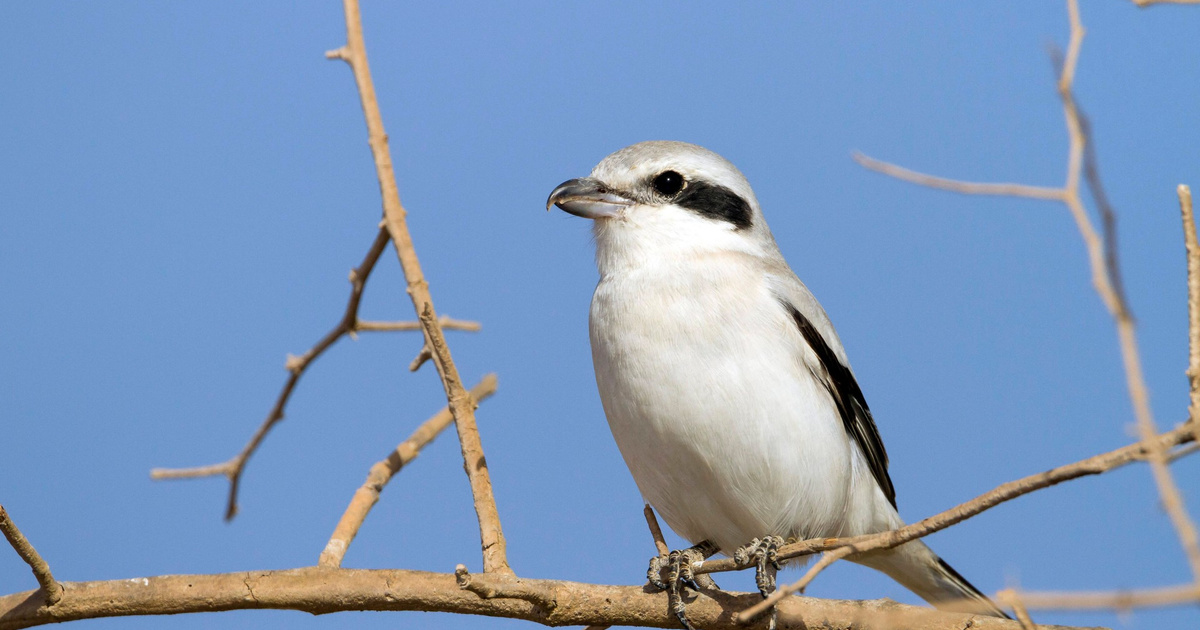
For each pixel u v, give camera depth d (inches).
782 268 442.0
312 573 309.0
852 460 441.1
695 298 404.8
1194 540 169.2
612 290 418.9
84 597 298.8
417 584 309.9
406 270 342.6
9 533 281.3
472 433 337.1
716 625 336.8
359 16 348.2
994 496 242.4
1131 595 173.3
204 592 302.7
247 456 397.1
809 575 242.1
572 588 326.6
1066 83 204.8
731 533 425.4
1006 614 365.4
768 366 397.1
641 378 398.6
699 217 431.8
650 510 354.0
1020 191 205.9
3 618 295.6
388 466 365.7
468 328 387.9
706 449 396.2
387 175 346.9
